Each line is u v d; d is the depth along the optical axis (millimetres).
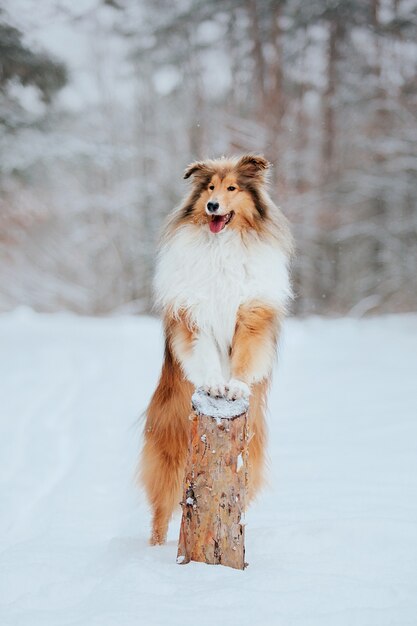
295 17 27234
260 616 3066
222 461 3650
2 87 14797
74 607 3281
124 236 31578
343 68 27750
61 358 13344
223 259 4684
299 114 28734
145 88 32906
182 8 27609
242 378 4383
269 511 4816
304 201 26953
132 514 5227
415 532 4168
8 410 8875
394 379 10711
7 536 4812
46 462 6738
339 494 5160
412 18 25484
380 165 25984
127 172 32812
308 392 10031
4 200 19859
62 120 21281
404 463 5953
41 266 32938
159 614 3084
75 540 4598
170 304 4734
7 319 22281
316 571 3650
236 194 4855
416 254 24891
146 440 4781
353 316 26000
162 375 4820
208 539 3660
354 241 27875
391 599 3299
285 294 4848
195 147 29891
